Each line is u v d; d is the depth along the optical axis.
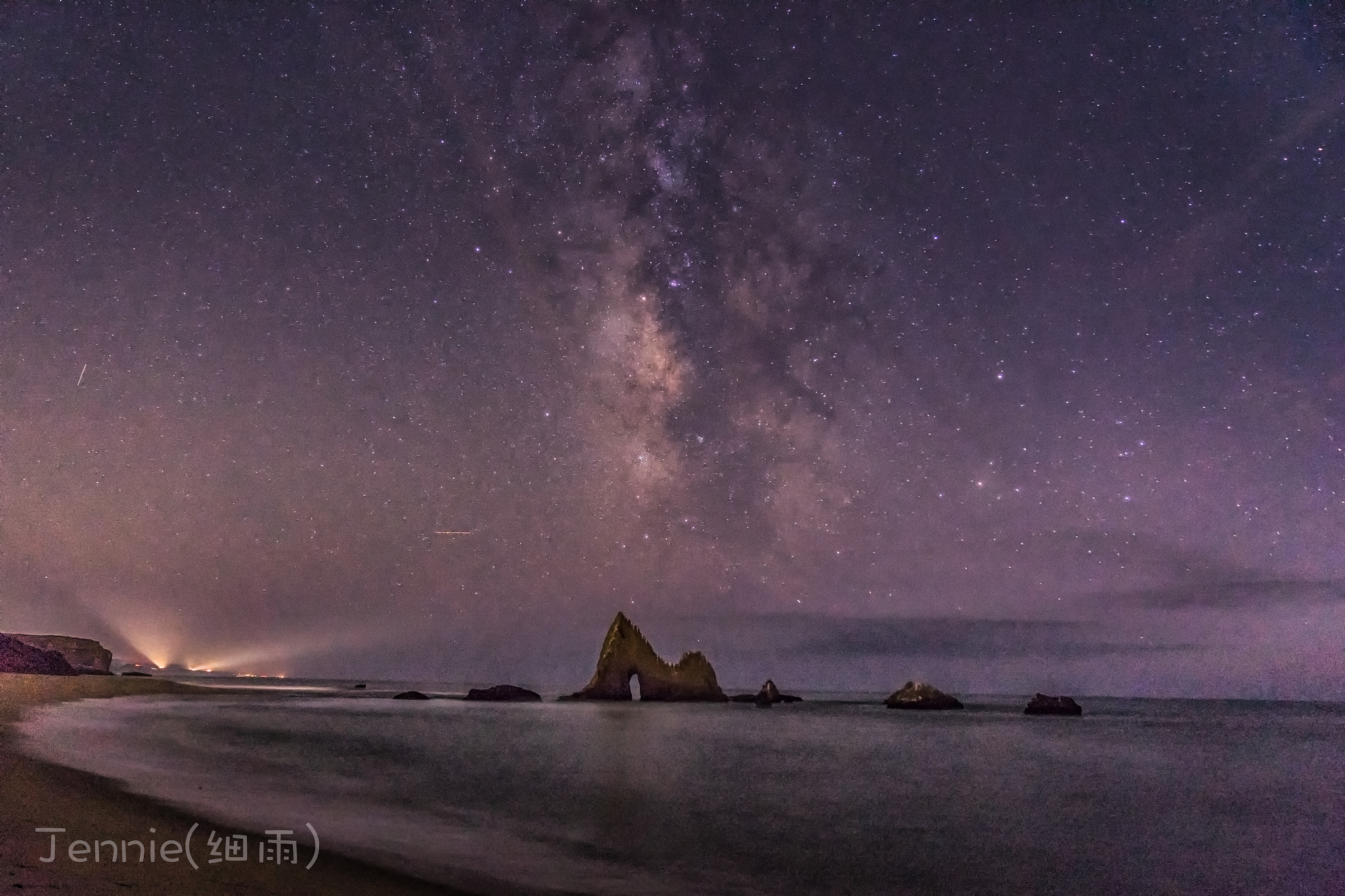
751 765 23.00
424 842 10.92
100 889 6.93
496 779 18.48
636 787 18.05
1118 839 13.56
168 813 10.77
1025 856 12.09
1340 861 12.20
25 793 11.13
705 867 10.61
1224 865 11.88
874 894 9.65
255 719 32.25
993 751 28.66
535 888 8.77
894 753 27.38
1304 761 26.97
